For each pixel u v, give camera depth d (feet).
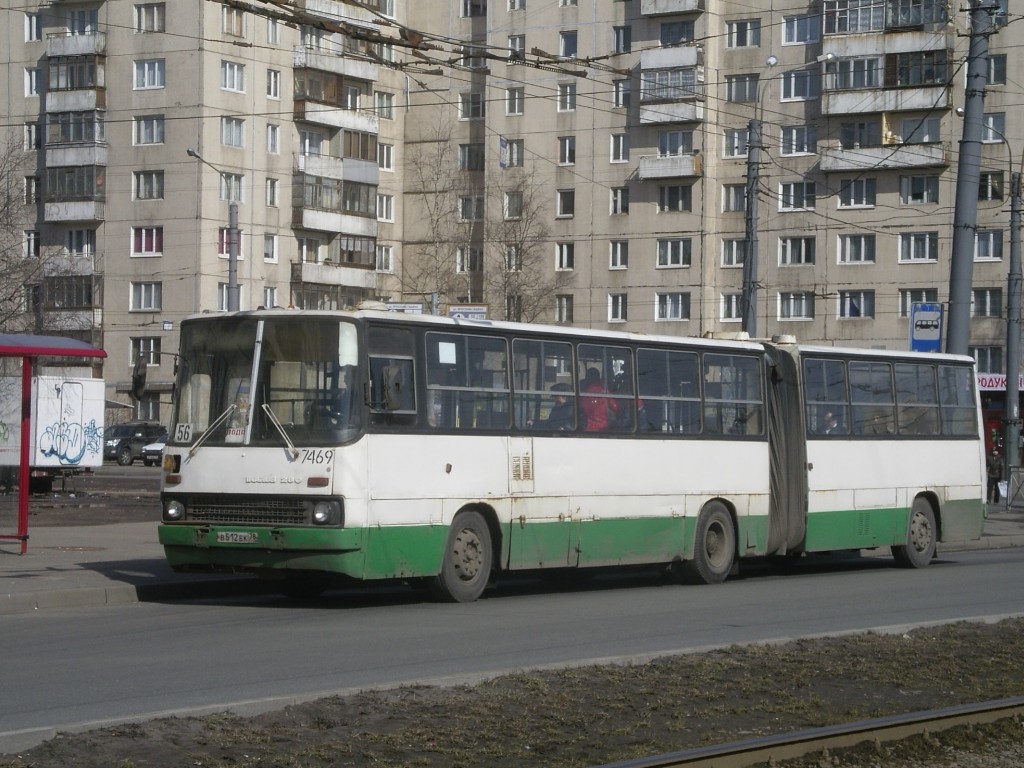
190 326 48.19
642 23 188.96
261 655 35.45
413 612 45.96
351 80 198.90
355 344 45.83
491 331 50.34
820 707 29.37
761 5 185.88
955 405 72.54
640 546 55.52
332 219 196.54
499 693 28.94
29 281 136.98
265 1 55.11
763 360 62.13
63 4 192.13
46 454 113.50
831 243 184.14
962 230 80.28
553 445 52.21
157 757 22.45
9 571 52.75
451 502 48.21
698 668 32.94
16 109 197.16
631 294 191.62
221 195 186.80
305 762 22.56
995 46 175.52
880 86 179.01
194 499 46.91
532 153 195.31
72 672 32.53
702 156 186.91
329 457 44.93
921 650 37.45
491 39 196.95
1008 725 28.27
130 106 188.75
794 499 62.85
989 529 94.79
